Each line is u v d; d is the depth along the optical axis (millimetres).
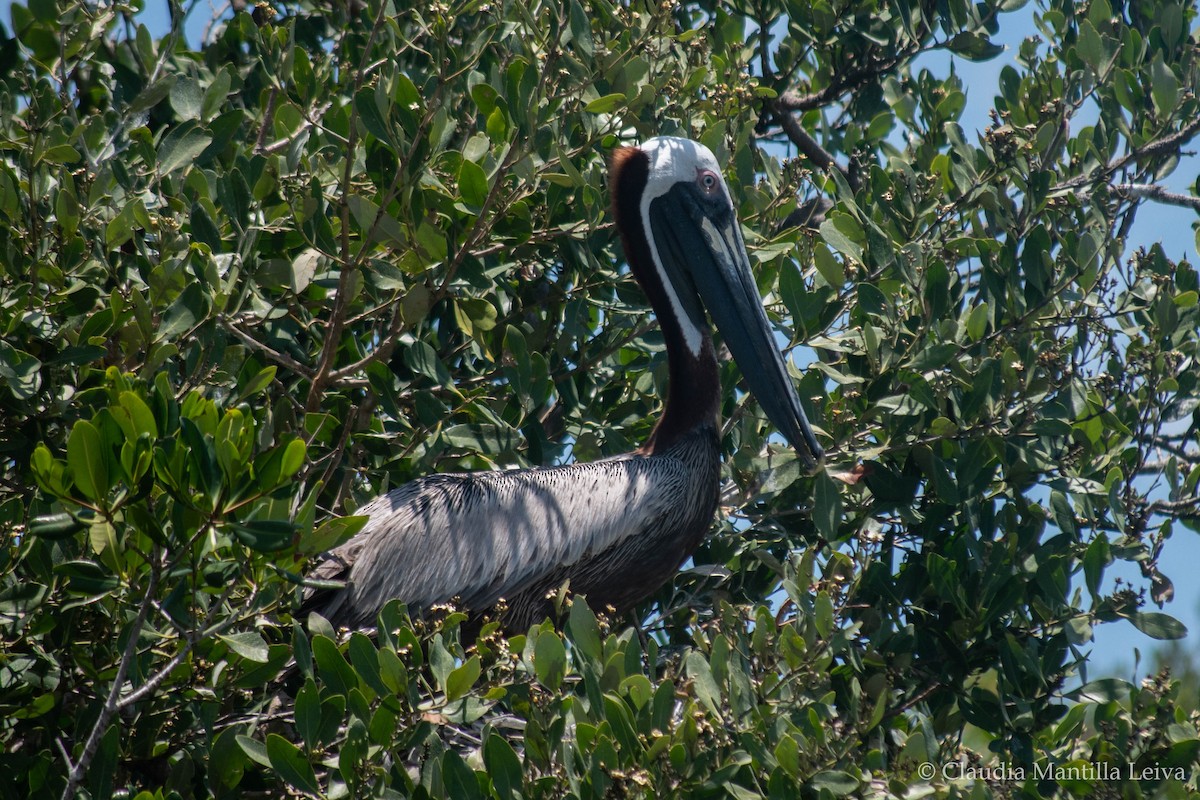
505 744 7578
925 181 12203
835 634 8594
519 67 10406
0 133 10656
